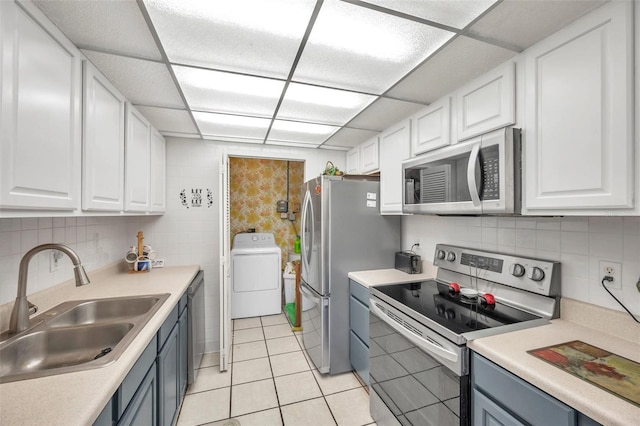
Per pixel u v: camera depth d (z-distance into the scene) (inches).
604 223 47.2
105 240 84.0
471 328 48.1
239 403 76.7
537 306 54.7
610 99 35.9
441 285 75.8
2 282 47.6
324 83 63.1
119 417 35.9
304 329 108.6
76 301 60.6
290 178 167.6
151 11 40.2
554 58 42.9
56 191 40.7
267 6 39.8
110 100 59.4
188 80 61.2
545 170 44.0
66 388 31.5
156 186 93.2
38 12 36.4
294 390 82.4
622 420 26.8
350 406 75.6
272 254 144.8
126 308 63.1
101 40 46.4
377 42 48.3
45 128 38.1
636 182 33.8
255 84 63.5
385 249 96.1
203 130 97.7
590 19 38.1
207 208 109.3
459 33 45.3
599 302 47.7
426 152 73.3
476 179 51.6
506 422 38.0
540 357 38.5
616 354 39.2
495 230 67.2
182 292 71.1
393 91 66.3
